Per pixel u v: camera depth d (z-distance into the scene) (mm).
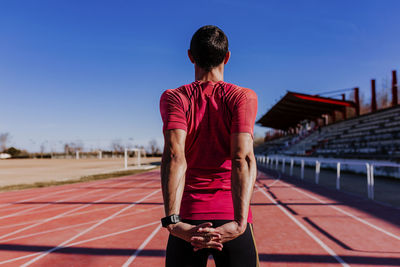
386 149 15859
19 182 16031
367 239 4254
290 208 6652
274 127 51250
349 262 3396
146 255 3850
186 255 1052
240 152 982
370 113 25188
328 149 24609
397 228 4824
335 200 7609
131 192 10648
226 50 1215
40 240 4656
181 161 1006
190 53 1292
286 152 37219
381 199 7664
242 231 934
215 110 1069
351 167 16375
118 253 3945
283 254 3693
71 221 6004
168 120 1046
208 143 1069
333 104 29031
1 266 3562
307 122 39688
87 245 4332
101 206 7738
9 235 5008
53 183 14625
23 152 91625
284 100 30516
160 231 5070
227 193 1060
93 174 21781
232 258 1010
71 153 90625
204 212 1015
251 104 1059
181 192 997
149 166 36375
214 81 1188
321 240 4246
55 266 3531
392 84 24078
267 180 13461
